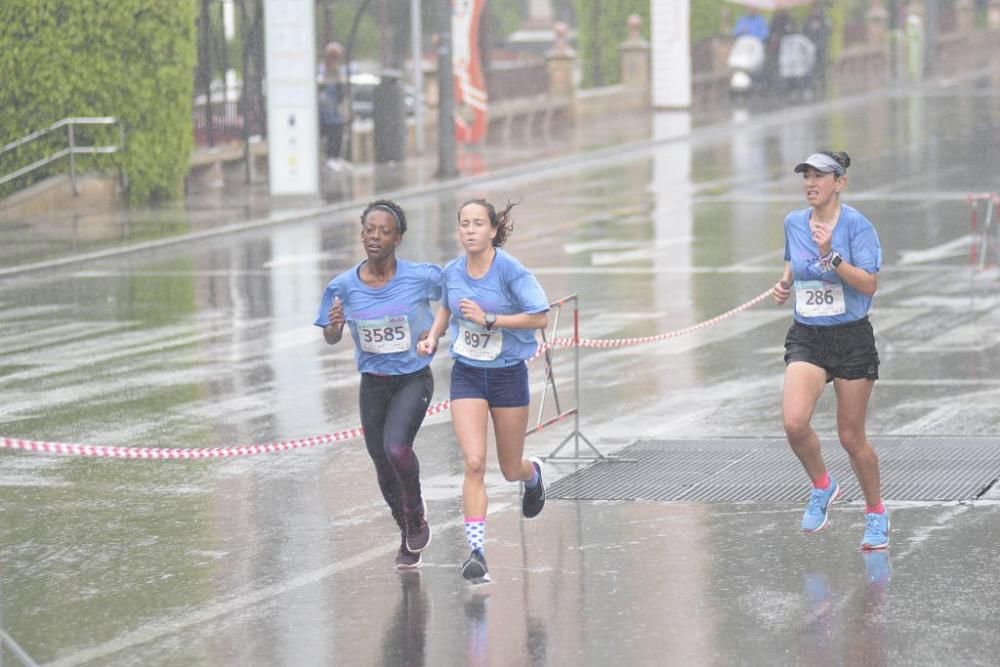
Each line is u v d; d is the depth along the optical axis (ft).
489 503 91.91
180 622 71.77
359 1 559.79
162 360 142.20
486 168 317.63
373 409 78.23
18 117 264.31
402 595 74.84
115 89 266.16
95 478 100.32
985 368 129.39
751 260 198.29
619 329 152.05
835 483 81.92
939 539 81.61
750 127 411.13
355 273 77.41
